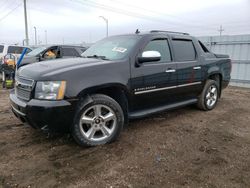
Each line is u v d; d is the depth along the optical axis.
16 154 3.39
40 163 3.15
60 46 10.64
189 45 5.23
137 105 4.18
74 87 3.32
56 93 3.24
